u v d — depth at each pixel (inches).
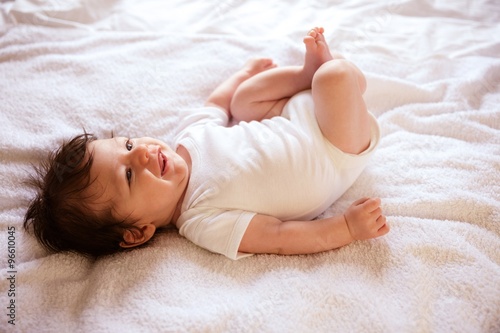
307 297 35.0
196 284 36.7
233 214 39.1
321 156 40.0
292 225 38.9
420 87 51.1
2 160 45.3
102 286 36.4
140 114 49.6
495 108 48.4
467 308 34.3
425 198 41.3
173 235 42.3
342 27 56.7
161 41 56.0
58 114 48.7
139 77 52.1
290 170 39.6
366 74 51.4
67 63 52.6
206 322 33.4
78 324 34.6
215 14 60.1
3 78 50.9
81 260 40.0
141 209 39.9
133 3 60.6
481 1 59.9
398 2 59.3
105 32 57.4
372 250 38.5
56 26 57.3
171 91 51.8
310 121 41.4
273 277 36.8
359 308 34.4
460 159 43.5
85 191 38.9
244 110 47.6
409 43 55.9
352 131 39.2
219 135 43.1
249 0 61.8
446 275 36.2
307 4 60.9
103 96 50.2
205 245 39.3
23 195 43.5
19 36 55.2
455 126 47.0
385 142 46.9
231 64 54.5
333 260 38.1
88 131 48.0
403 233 39.2
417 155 44.9
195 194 40.8
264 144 40.9
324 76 38.2
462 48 55.6
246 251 39.1
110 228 39.7
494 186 41.4
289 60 54.7
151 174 39.4
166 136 49.2
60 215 39.5
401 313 34.4
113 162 39.4
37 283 37.6
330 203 42.6
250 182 39.7
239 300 35.1
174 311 34.4
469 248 37.4
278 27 59.0
